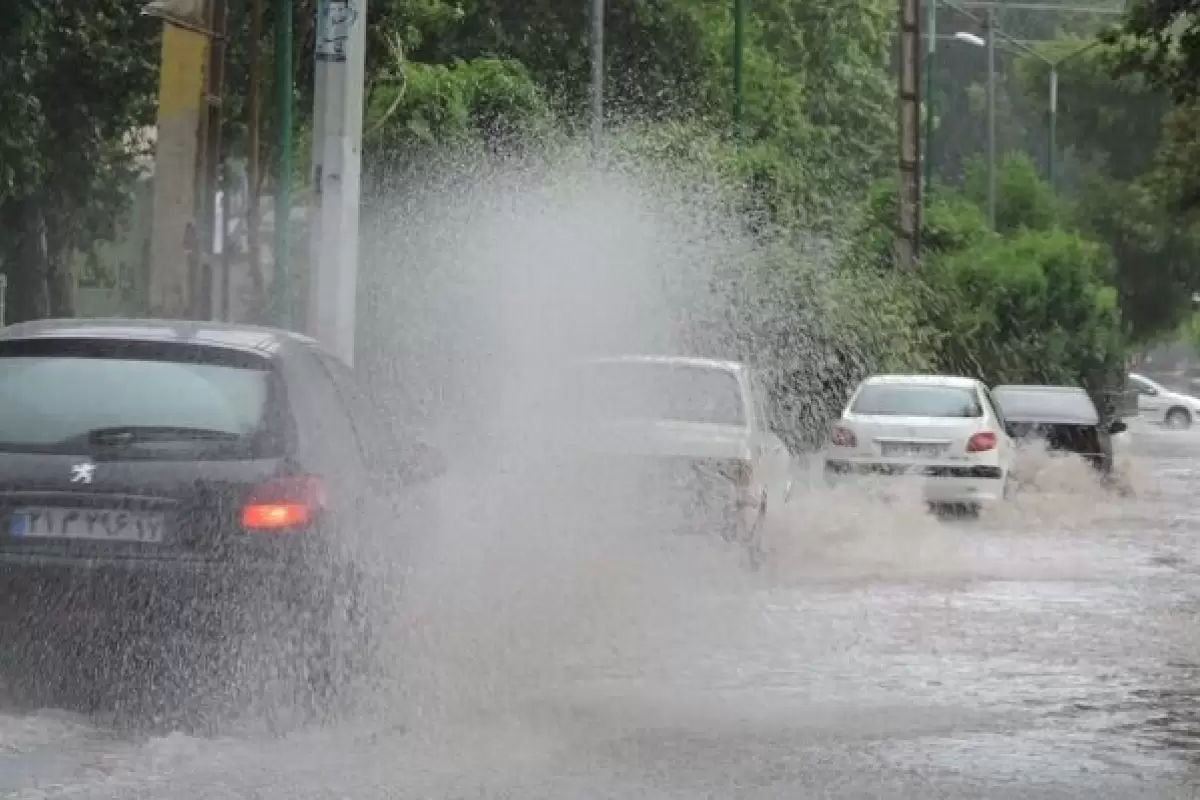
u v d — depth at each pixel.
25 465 23.91
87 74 71.50
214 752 22.64
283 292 50.78
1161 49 88.06
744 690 28.75
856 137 146.38
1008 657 32.66
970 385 66.81
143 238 82.31
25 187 63.44
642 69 112.12
